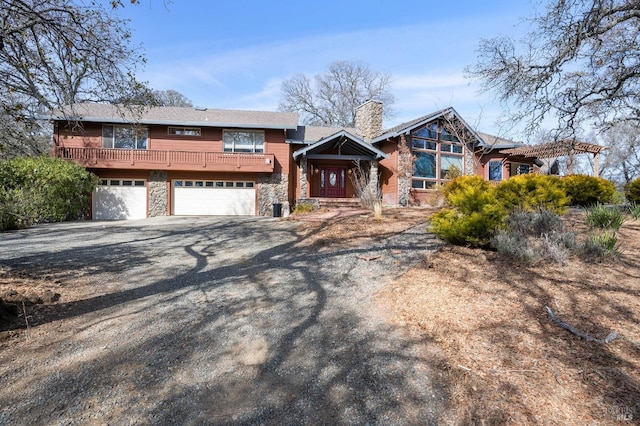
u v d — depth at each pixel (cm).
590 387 252
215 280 540
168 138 1714
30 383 273
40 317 393
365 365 301
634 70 846
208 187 1748
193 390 271
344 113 3900
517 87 934
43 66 616
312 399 259
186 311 421
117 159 1606
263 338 355
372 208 1300
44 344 335
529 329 340
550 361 286
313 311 420
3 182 1195
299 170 1792
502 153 1859
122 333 363
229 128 1770
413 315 393
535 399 244
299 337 356
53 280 518
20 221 1138
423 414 238
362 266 590
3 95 577
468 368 286
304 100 3872
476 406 241
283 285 514
